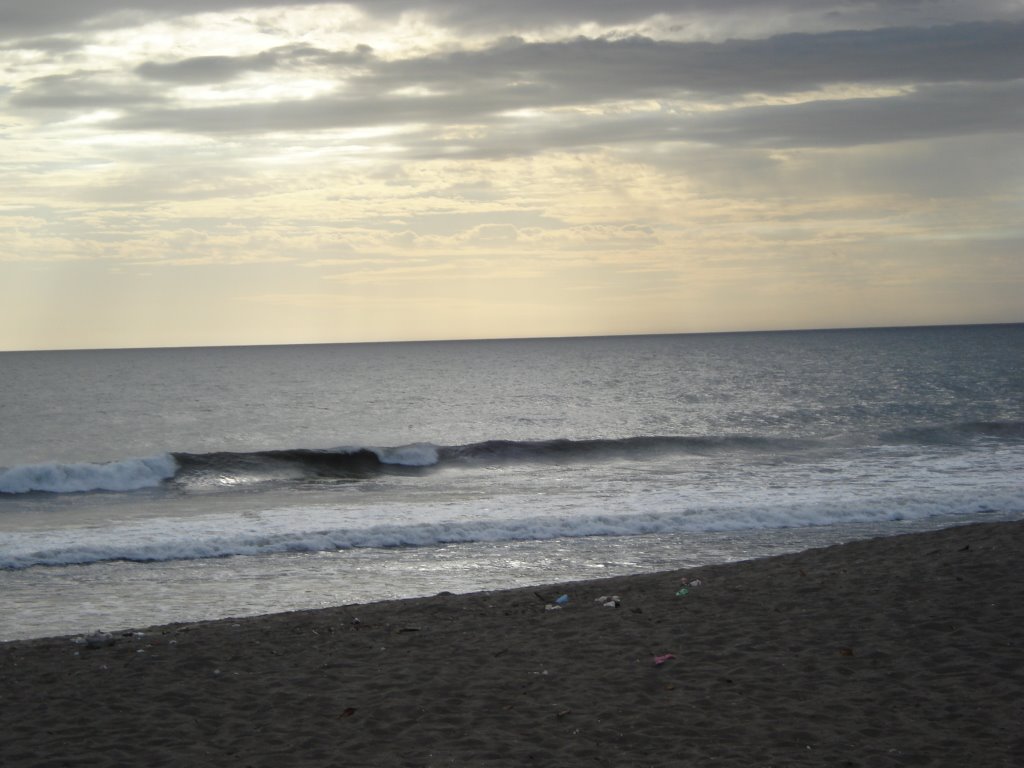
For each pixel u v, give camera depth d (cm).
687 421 4619
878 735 618
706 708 682
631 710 684
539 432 4253
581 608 1031
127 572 1470
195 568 1500
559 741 628
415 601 1123
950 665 748
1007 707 656
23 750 629
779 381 7538
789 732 629
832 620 902
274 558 1578
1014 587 970
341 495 2380
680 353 15412
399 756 609
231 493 2461
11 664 855
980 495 2061
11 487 2489
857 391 6312
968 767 563
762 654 808
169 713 707
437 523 1772
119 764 603
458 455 3178
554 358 14375
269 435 4175
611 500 2122
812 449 3297
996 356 11262
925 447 3256
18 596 1307
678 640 866
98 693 760
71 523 1930
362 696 739
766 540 1705
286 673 810
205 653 884
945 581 1020
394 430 4378
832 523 1870
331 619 1027
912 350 13712
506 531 1759
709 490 2255
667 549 1633
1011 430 3638
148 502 2303
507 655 845
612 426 4459
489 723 668
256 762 604
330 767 593
